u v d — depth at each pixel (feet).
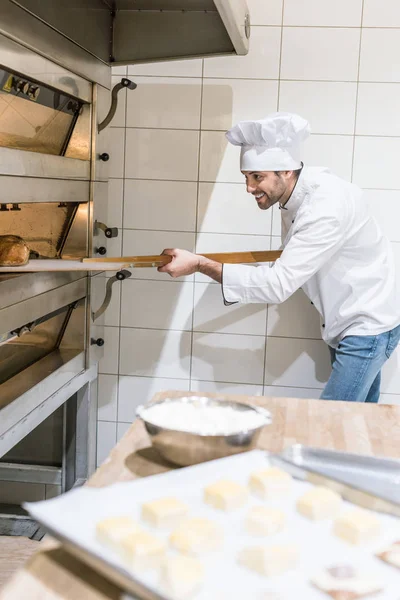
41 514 3.06
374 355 7.83
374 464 4.03
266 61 9.02
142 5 7.88
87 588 2.83
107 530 2.90
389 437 4.67
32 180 6.10
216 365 9.67
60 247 8.11
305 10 8.87
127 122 9.30
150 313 9.65
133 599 2.68
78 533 2.99
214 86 9.12
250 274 7.20
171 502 3.24
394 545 3.09
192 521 3.07
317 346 9.45
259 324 9.50
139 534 2.90
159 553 2.83
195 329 9.62
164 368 9.76
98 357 8.70
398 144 9.00
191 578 2.65
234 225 9.36
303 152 9.14
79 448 8.61
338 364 7.96
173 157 9.32
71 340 8.31
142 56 8.20
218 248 9.43
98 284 8.55
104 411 9.96
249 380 9.65
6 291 5.61
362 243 7.79
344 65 8.92
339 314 8.01
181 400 4.44
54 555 3.07
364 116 8.98
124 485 3.45
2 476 8.77
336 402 5.42
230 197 9.30
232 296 7.29
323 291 8.00
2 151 5.38
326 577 2.81
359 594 2.70
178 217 9.43
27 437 8.77
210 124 9.20
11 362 6.70
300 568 2.88
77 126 7.84
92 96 7.81
